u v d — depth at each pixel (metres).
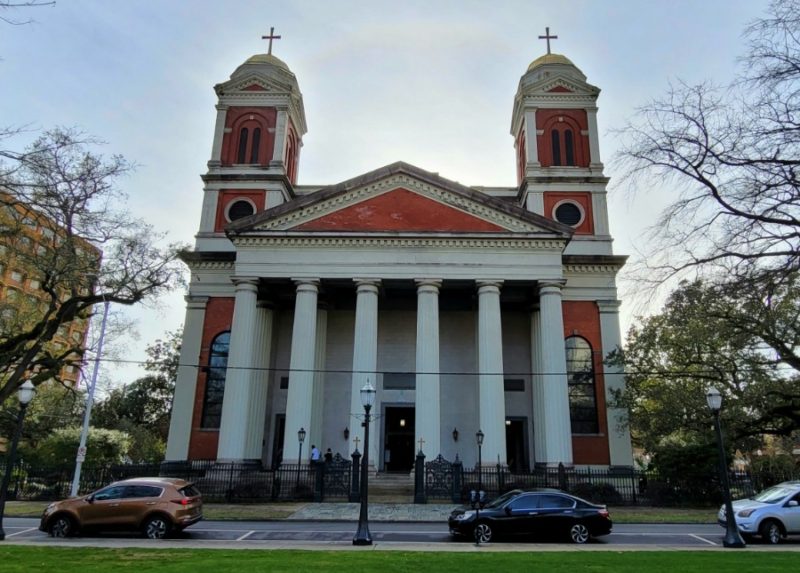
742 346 22.67
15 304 31.94
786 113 12.74
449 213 33.62
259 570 10.02
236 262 32.81
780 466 43.09
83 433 27.47
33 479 30.00
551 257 32.69
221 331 36.59
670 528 20.69
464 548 14.37
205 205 39.38
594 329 36.06
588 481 29.22
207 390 35.62
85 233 25.05
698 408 29.27
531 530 16.56
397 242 32.81
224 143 40.81
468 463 35.69
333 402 36.91
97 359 28.81
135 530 16.83
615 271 36.88
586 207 39.22
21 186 13.01
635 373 31.45
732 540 15.60
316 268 32.69
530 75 42.78
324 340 36.38
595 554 12.72
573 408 34.75
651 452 42.25
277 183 39.56
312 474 28.92
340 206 33.88
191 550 13.03
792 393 25.59
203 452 34.34
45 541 15.51
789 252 13.17
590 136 40.53
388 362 37.97
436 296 32.28
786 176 12.80
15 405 42.47
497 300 32.09
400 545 14.98
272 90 41.66
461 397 37.09
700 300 20.61
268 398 36.44
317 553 12.48
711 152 13.93
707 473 28.44
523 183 40.72
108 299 27.33
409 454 36.78
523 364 37.44
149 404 65.62
